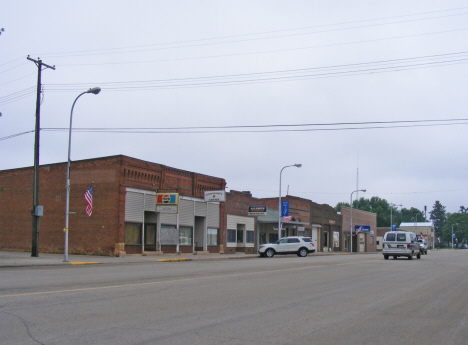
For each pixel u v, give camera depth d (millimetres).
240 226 49938
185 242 39938
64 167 36125
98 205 33781
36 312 9117
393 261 31391
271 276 17859
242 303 10836
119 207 32812
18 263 23453
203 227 42688
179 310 9711
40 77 29672
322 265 25406
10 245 38344
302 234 62062
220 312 9586
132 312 9344
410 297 12562
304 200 63062
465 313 10219
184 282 15039
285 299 11625
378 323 8852
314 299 11734
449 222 172375
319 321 8891
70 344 6754
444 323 9039
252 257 41562
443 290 14305
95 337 7195
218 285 14375
